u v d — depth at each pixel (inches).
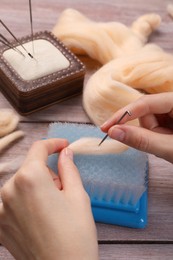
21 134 26.6
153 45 31.3
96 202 23.5
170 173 25.9
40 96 27.2
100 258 22.1
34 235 18.1
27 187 18.5
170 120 26.2
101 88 27.5
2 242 20.9
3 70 26.9
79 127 24.9
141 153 23.8
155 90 29.4
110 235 23.0
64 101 29.0
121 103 27.2
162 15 36.3
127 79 28.3
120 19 35.3
